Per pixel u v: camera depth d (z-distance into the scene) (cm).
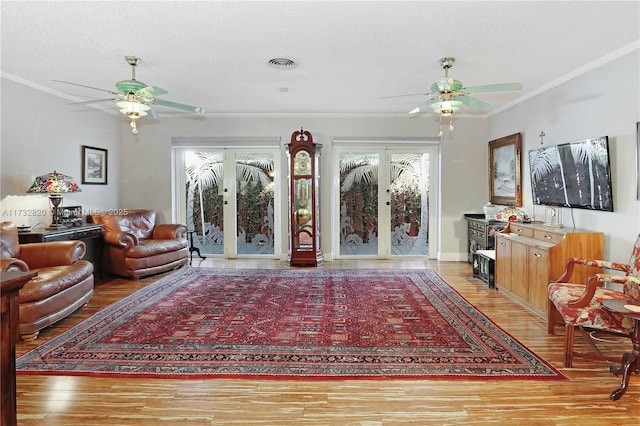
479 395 221
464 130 608
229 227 637
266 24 272
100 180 555
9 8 247
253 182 632
